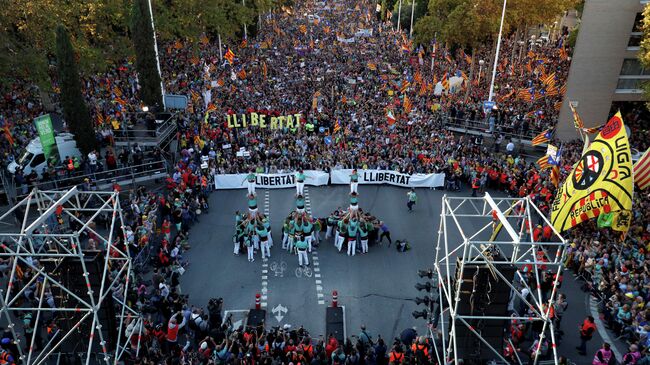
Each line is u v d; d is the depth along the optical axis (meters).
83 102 33.47
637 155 35.06
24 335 20.97
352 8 133.12
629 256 24.88
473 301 16.67
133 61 52.03
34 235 15.78
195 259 27.84
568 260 26.83
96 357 17.50
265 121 43.50
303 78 59.09
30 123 40.19
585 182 25.47
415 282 26.17
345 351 19.53
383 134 41.28
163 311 22.03
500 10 49.84
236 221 30.00
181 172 34.19
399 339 20.89
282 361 19.36
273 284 25.80
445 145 39.88
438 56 70.69
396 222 32.16
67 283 17.03
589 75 41.84
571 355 21.09
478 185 35.28
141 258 26.08
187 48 68.88
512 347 17.59
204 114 43.31
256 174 36.03
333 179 37.25
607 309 22.69
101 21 46.34
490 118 43.50
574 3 58.41
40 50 38.94
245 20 68.88
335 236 29.73
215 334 20.25
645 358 18.56
